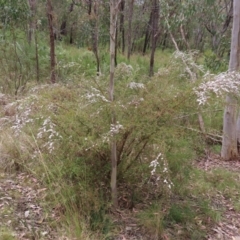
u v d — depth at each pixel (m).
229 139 5.19
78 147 2.97
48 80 7.06
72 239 2.92
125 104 3.07
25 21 7.69
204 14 9.30
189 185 4.03
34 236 2.97
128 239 3.03
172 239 3.09
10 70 7.20
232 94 3.02
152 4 10.62
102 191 3.33
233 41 5.05
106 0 7.60
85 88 3.34
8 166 4.21
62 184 3.27
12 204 3.45
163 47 16.00
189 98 2.92
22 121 3.26
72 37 13.91
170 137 2.91
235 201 3.98
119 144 3.17
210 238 3.21
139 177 3.44
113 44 2.99
